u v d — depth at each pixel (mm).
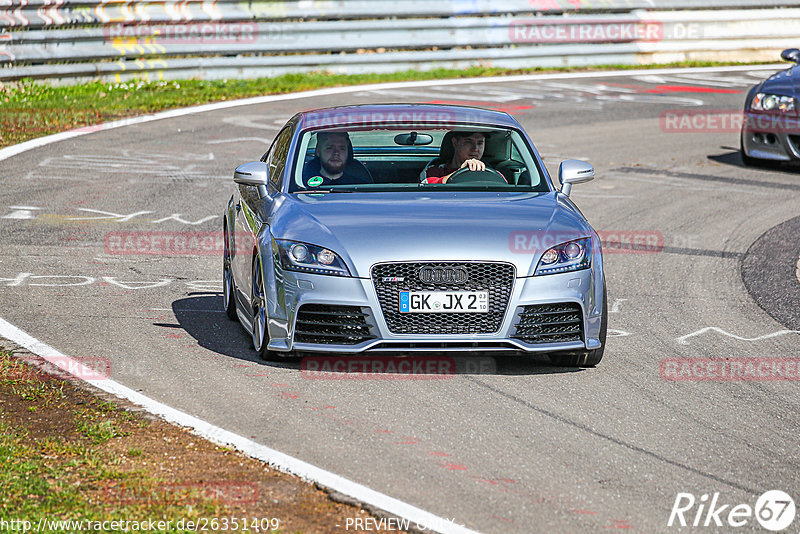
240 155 53688
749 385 23469
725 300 31297
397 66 84562
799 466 18781
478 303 22812
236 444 18938
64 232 38094
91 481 17078
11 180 46562
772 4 100812
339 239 23094
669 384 23406
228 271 28703
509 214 24219
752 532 15984
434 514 16234
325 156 26625
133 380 22625
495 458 18719
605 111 71500
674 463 18750
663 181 50969
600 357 24328
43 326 26750
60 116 61969
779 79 54875
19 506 15875
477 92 76938
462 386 22812
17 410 20453
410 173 27344
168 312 28766
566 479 17844
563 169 27188
